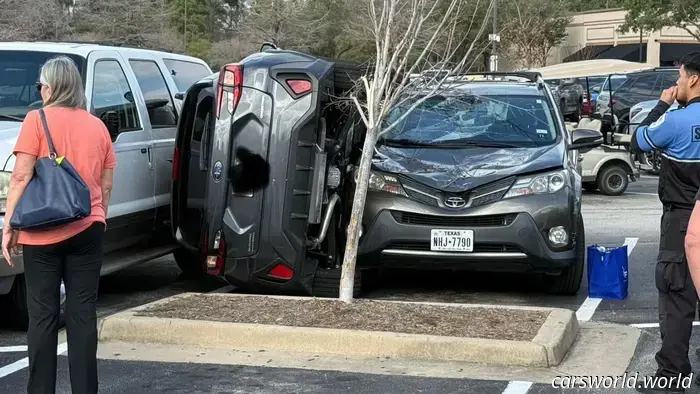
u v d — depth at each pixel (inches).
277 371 236.2
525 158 323.3
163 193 356.5
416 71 315.9
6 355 257.3
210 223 301.3
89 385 201.2
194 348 256.2
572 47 2252.7
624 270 330.0
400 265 316.5
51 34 1059.3
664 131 209.0
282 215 296.5
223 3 2495.1
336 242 326.3
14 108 308.5
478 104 359.3
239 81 298.0
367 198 315.6
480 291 346.6
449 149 335.9
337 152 323.3
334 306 277.4
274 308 277.4
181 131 328.5
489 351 240.7
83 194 192.5
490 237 305.9
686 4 1524.4
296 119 295.9
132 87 342.0
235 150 298.4
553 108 361.1
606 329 277.4
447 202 308.8
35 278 197.3
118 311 317.7
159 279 381.1
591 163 676.1
